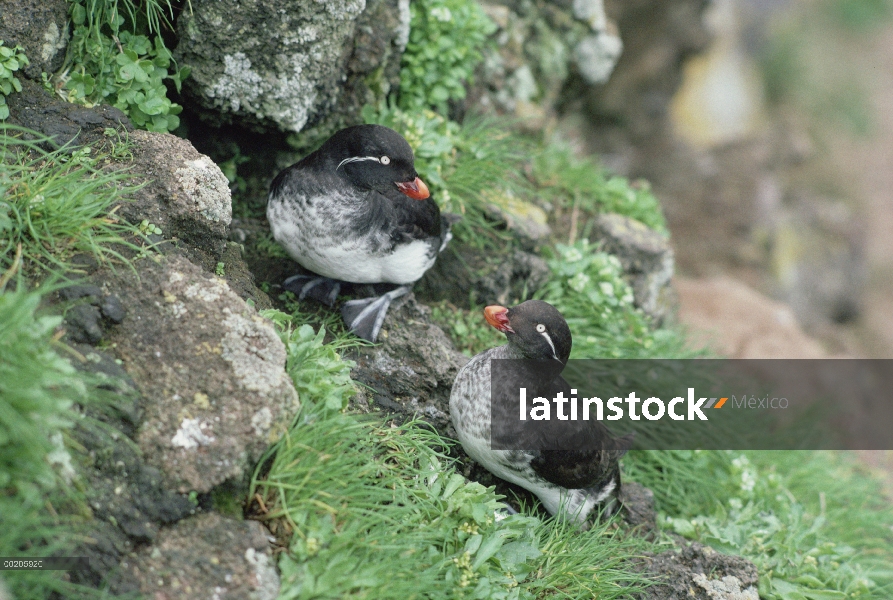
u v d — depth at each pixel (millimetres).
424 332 8734
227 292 6719
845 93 21672
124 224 6906
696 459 9984
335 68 9070
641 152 17641
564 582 7258
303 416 6562
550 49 13000
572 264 10562
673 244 17484
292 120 8875
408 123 9820
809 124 20875
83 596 5301
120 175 7051
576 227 11562
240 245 8258
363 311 8492
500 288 10109
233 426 6117
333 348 7418
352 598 5848
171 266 6777
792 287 18469
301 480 6277
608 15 16859
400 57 10180
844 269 19281
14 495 5230
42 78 7613
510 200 10922
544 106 13125
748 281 17703
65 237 6633
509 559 7035
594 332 10469
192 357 6352
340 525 6312
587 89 13852
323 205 7906
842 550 9453
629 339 10453
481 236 10375
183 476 5895
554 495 7961
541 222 10961
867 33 23203
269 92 8664
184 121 8938
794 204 19406
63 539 5336
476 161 10383
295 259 8406
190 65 8383
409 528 6758
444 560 6555
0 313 5445
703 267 17547
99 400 5895
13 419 5133
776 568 8570
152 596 5492
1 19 7270
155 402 6121
